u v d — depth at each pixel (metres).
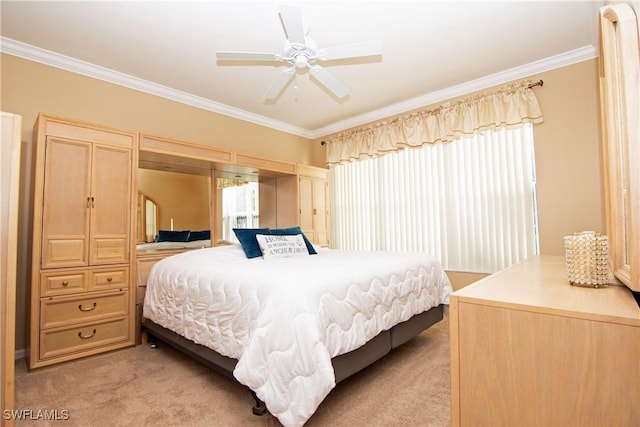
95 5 2.20
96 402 1.84
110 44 2.68
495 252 3.37
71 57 2.87
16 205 1.63
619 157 1.06
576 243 1.21
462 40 2.72
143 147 2.95
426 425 1.60
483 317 0.99
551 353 0.87
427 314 2.68
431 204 3.84
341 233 4.75
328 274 1.89
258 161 3.92
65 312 2.40
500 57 3.03
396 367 2.24
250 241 2.84
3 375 1.54
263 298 1.68
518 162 3.25
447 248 3.69
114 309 2.64
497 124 3.32
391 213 4.20
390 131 4.14
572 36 2.70
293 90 3.64
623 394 0.78
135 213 2.82
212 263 2.41
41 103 2.76
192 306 2.17
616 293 1.05
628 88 0.88
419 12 2.34
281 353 1.50
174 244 3.52
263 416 1.68
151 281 2.72
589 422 0.82
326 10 2.29
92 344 2.51
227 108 4.11
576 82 2.98
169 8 2.24
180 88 3.56
